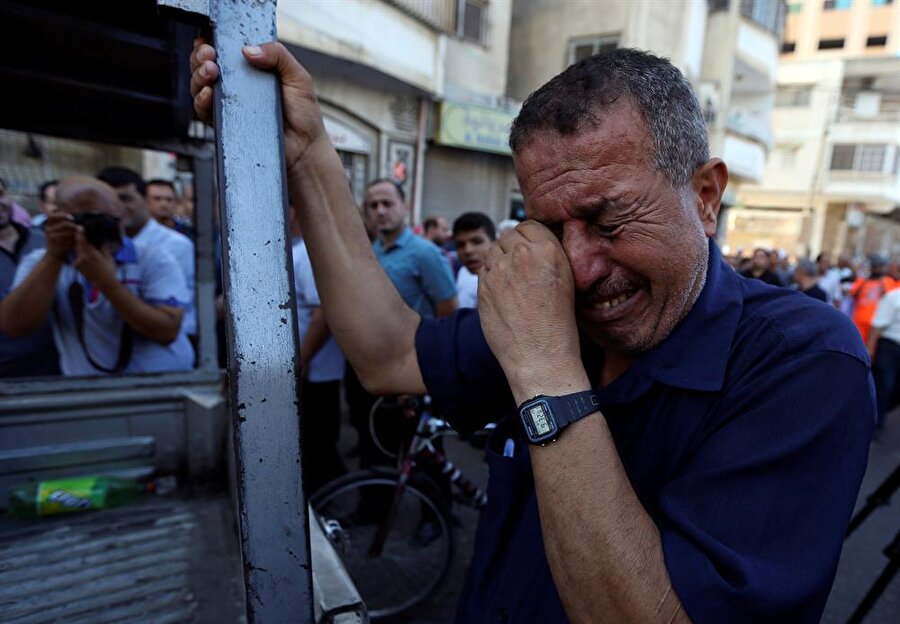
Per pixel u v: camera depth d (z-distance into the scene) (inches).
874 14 737.6
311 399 100.8
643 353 28.2
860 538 109.6
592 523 21.9
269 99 24.4
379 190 100.9
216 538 53.5
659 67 25.5
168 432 62.9
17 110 56.3
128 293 73.5
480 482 121.5
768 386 23.9
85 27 37.7
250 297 22.1
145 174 225.9
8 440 55.9
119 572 47.6
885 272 219.6
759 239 878.4
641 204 24.4
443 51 289.4
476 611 32.7
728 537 21.6
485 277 27.6
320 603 30.5
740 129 496.7
